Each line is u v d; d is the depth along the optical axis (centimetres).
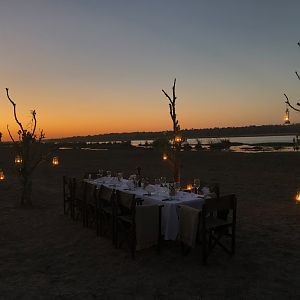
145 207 646
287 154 2952
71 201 951
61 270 597
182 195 743
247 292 511
